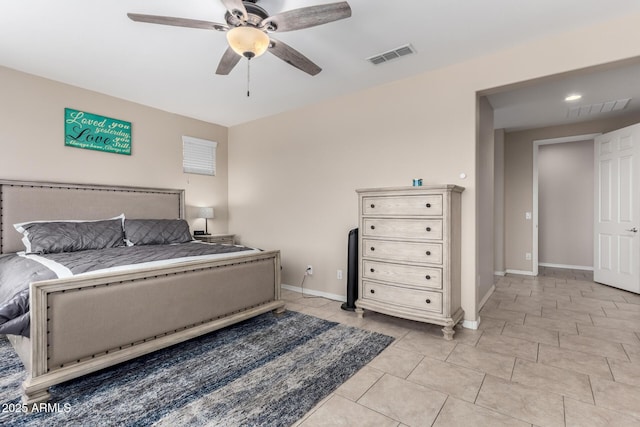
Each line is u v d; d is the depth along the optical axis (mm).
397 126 3373
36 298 1758
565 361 2275
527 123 4895
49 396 1799
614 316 3232
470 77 2914
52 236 2916
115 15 2217
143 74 3209
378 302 3064
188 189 4648
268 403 1799
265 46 1985
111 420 1650
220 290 2746
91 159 3684
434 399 1832
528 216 5301
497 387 1950
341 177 3838
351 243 3406
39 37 2506
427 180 3178
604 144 4527
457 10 2164
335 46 2652
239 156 5020
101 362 1985
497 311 3432
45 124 3336
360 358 2344
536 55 2576
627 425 1597
